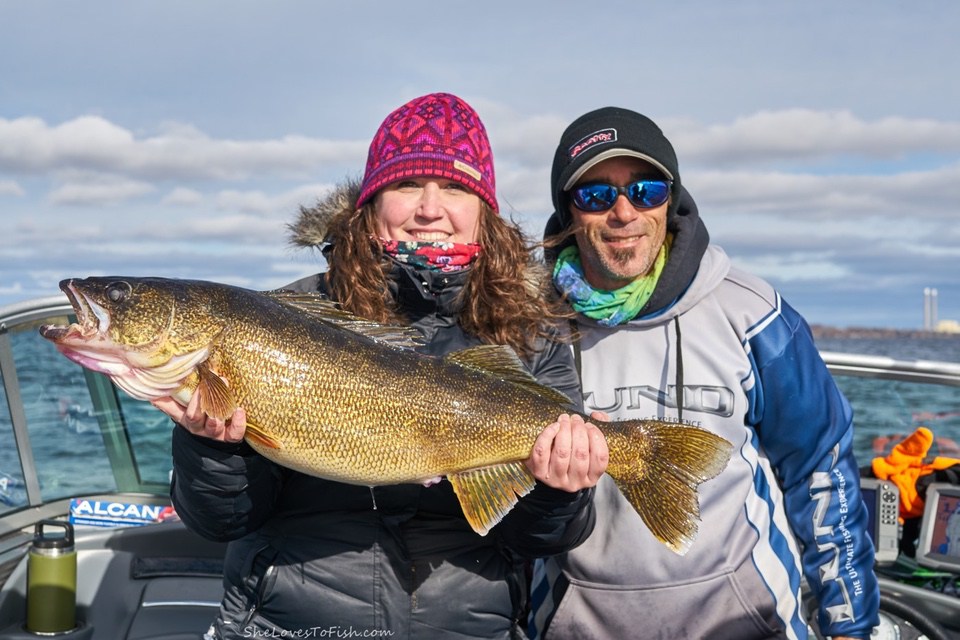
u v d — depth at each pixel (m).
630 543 3.12
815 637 3.71
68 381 4.38
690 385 3.20
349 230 2.82
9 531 4.20
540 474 2.53
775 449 3.29
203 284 2.54
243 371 2.47
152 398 2.50
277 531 2.65
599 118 3.23
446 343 2.81
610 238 3.18
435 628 2.60
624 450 2.65
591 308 3.25
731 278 3.32
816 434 3.23
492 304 2.81
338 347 2.54
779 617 3.16
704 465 2.67
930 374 4.65
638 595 3.12
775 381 3.20
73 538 3.59
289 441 2.49
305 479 2.64
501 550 2.76
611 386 3.27
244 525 2.57
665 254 3.30
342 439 2.51
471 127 2.83
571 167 3.16
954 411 4.82
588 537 2.90
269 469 2.58
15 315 4.10
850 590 3.23
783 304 3.28
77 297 2.48
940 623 3.96
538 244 3.06
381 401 2.53
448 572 2.63
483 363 2.67
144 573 3.92
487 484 2.59
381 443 2.53
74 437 4.41
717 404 3.18
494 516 2.54
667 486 2.66
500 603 2.70
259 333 2.49
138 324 2.46
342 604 2.57
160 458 4.58
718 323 3.24
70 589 3.54
